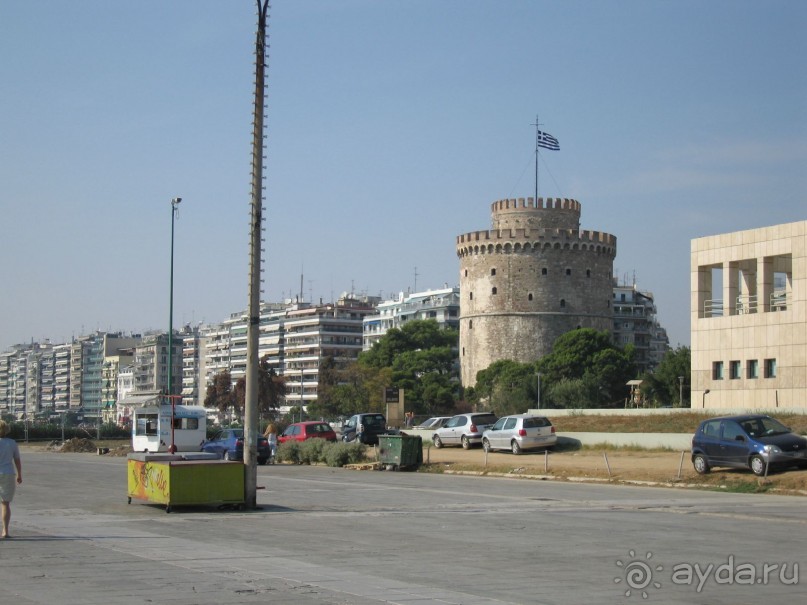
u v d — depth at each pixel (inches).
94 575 639.8
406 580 633.0
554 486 1520.7
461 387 5984.3
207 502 1086.4
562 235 5753.0
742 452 1469.0
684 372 4694.9
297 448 2327.8
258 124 1161.4
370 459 2203.5
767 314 2608.3
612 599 575.5
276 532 894.4
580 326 5777.6
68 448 3398.1
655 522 981.8
